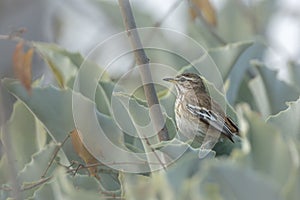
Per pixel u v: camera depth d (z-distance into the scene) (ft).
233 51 38.19
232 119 37.35
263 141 25.03
